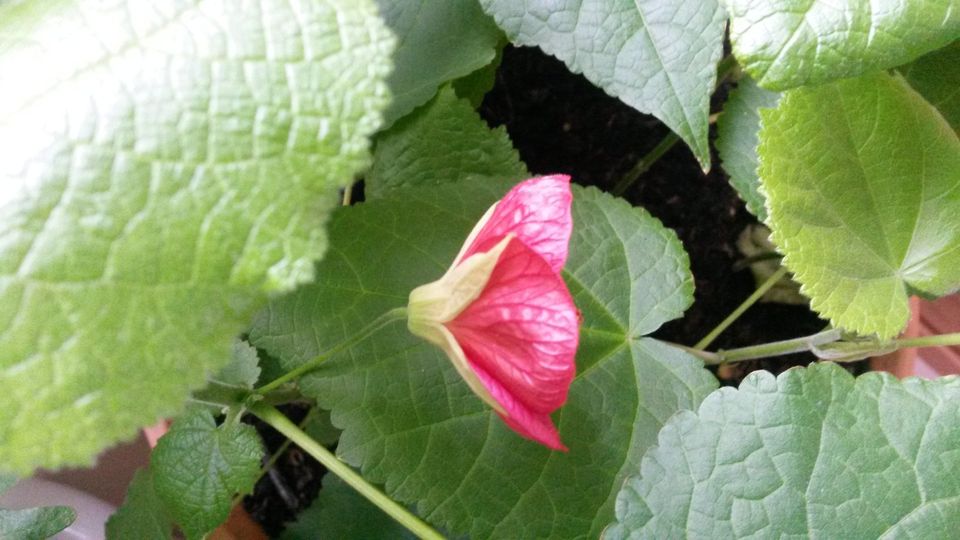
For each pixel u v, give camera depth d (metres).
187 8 0.24
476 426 0.32
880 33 0.28
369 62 0.25
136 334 0.24
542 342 0.27
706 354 0.37
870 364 0.40
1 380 0.24
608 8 0.31
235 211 0.24
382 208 0.33
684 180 0.43
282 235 0.24
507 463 0.32
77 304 0.24
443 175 0.37
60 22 0.24
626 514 0.29
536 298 0.27
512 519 0.32
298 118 0.24
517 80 0.43
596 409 0.33
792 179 0.32
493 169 0.37
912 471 0.30
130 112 0.24
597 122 0.43
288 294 0.32
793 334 0.42
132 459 0.41
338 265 0.32
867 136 0.32
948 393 0.30
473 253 0.29
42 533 0.33
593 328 0.33
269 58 0.24
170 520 0.34
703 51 0.30
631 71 0.31
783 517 0.29
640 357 0.33
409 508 0.36
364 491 0.32
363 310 0.32
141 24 0.24
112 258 0.24
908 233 0.33
